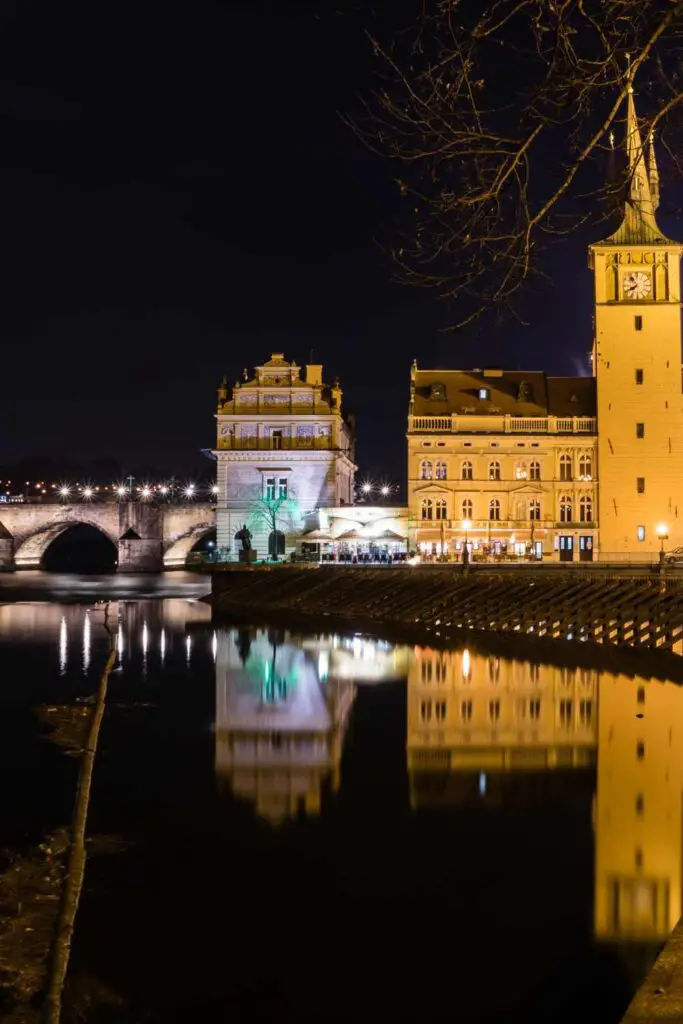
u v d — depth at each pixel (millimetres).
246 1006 12883
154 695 37031
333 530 101125
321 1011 12789
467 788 22812
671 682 39281
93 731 29859
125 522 152875
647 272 96188
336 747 27312
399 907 15844
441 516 97938
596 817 20406
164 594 103875
